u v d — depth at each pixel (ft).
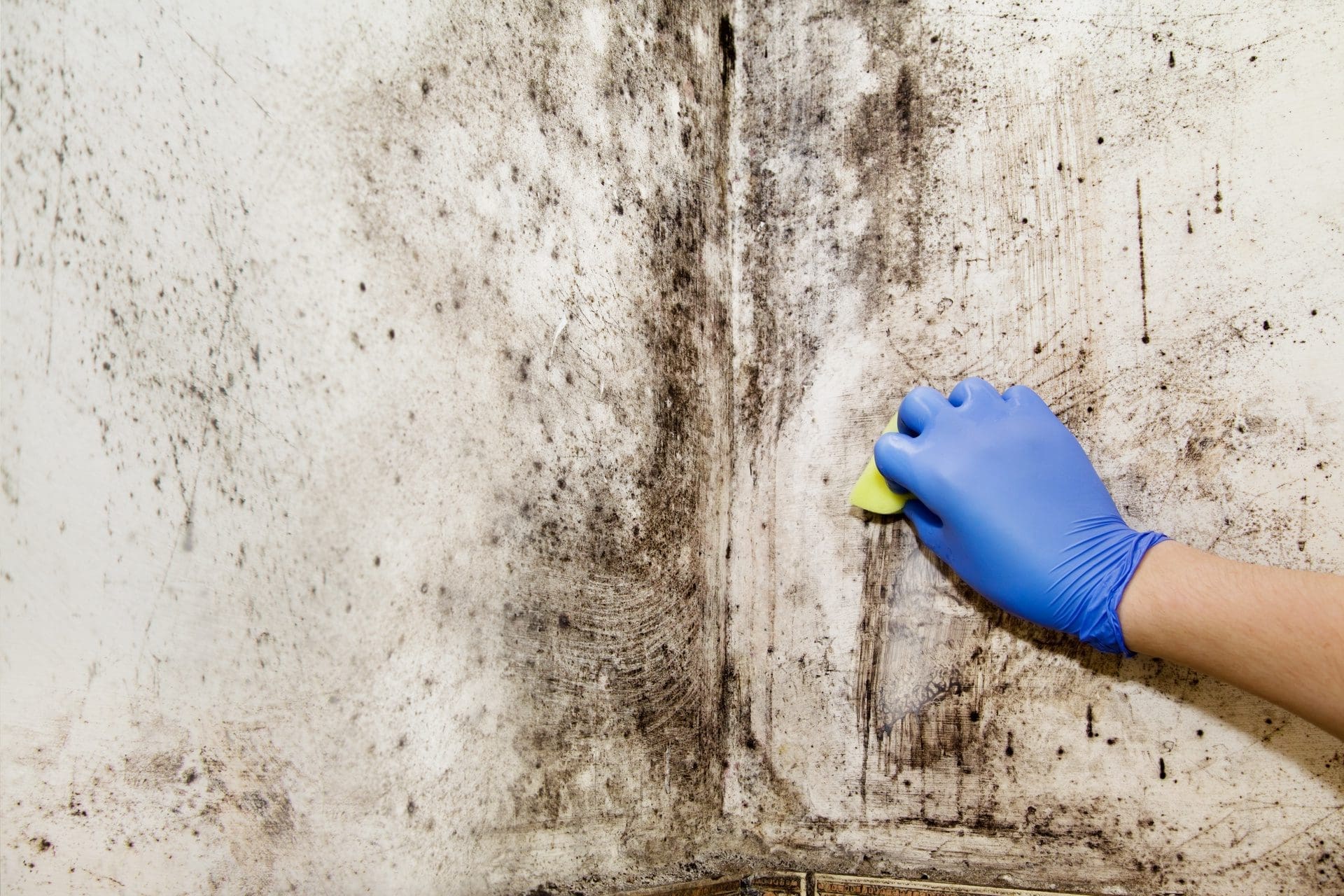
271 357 1.85
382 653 2.07
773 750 3.55
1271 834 2.98
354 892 2.04
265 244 1.83
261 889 1.86
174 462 1.73
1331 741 2.91
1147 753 3.11
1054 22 3.26
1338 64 2.90
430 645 2.20
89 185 1.61
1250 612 2.54
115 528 1.65
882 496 3.36
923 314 3.44
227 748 1.81
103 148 1.63
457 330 2.26
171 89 1.70
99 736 1.64
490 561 2.39
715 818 3.44
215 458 1.78
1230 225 3.03
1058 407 3.27
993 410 3.12
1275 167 2.97
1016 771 3.25
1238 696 3.00
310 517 1.92
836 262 3.58
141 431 1.69
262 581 1.85
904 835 3.36
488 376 2.36
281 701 1.88
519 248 2.48
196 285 1.74
